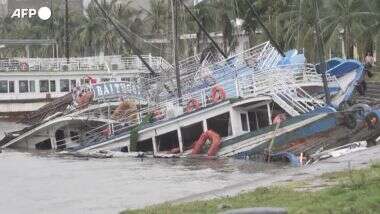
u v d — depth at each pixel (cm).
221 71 8406
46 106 10469
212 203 2597
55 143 8362
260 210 1529
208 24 16375
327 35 13238
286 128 6084
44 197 4425
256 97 6500
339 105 7250
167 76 9562
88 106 8338
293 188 2762
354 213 2077
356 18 12850
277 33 14288
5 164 6669
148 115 7244
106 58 12244
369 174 2728
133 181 5100
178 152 6744
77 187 4903
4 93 11925
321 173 3206
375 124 5806
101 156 6981
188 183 4850
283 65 7450
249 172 5334
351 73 7775
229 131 6675
